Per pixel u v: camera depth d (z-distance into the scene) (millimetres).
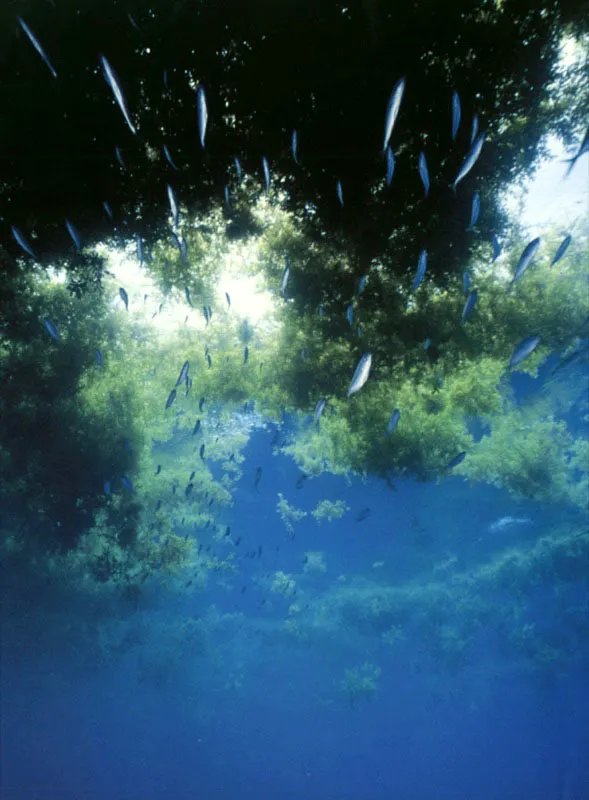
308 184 8219
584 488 23500
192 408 17078
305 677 28641
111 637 23312
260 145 7871
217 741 26578
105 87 7363
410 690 28781
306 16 6773
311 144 7668
